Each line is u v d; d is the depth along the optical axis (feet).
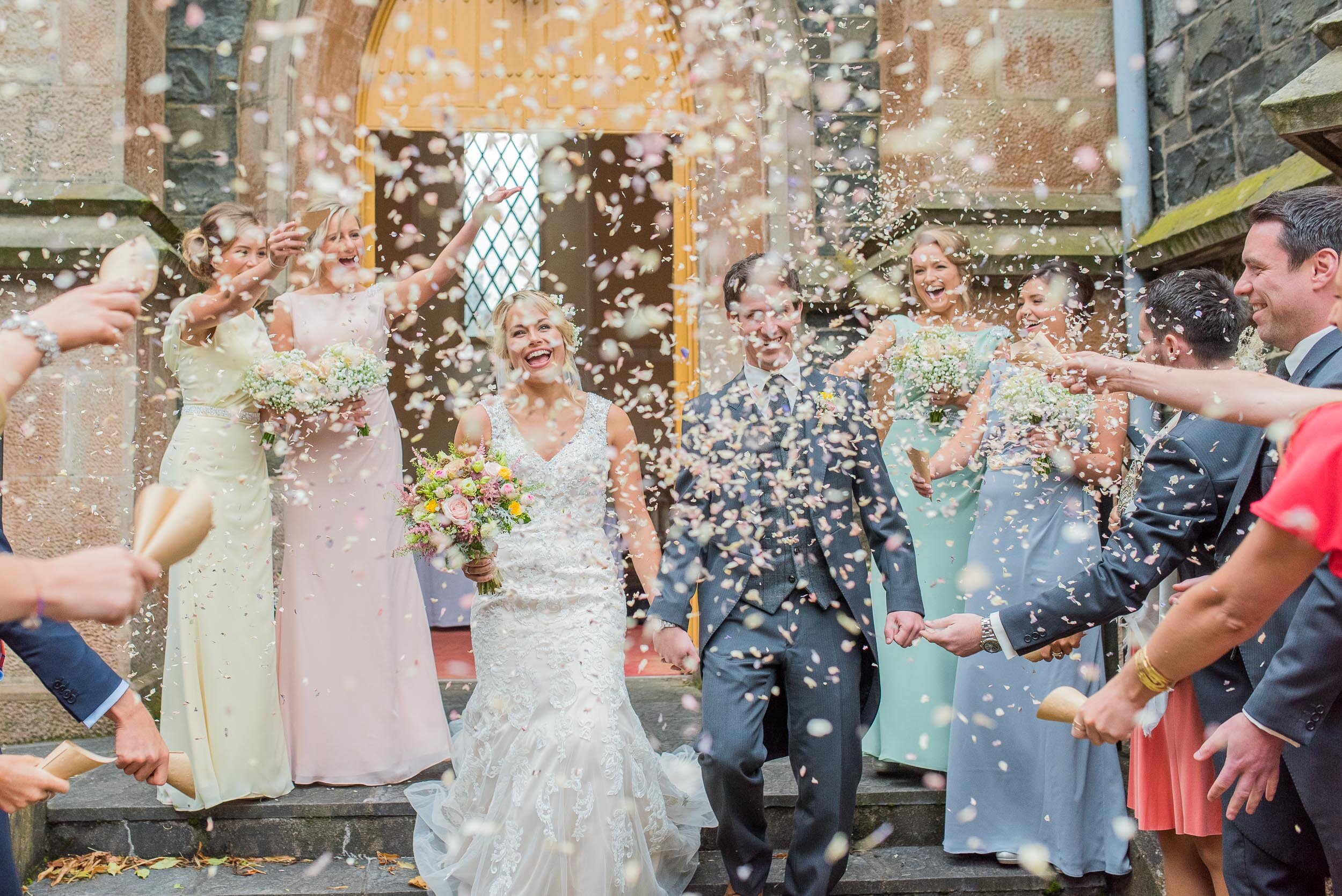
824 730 8.08
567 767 8.04
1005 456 9.86
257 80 13.99
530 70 14.99
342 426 10.43
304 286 12.80
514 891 7.84
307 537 10.62
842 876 8.62
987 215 13.16
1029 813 9.56
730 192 14.46
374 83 14.83
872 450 8.75
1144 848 9.25
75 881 9.21
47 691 12.02
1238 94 11.79
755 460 8.52
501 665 8.70
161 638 13.24
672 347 11.02
